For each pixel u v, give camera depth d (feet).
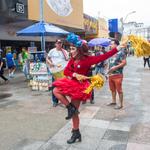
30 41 77.71
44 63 36.22
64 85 17.01
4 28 65.10
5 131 20.52
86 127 21.18
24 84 43.32
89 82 17.16
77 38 16.83
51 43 89.40
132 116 24.30
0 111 26.14
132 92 36.91
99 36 114.42
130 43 16.51
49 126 21.52
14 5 51.72
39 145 17.90
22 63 60.49
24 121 22.89
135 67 84.84
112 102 28.30
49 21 62.49
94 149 17.22
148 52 16.33
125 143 18.16
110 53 16.51
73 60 17.10
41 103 29.32
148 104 29.25
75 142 18.24
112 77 26.76
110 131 20.36
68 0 71.92
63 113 25.18
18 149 17.35
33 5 56.75
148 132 20.18
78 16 79.36
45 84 36.50
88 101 29.94
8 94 34.81
